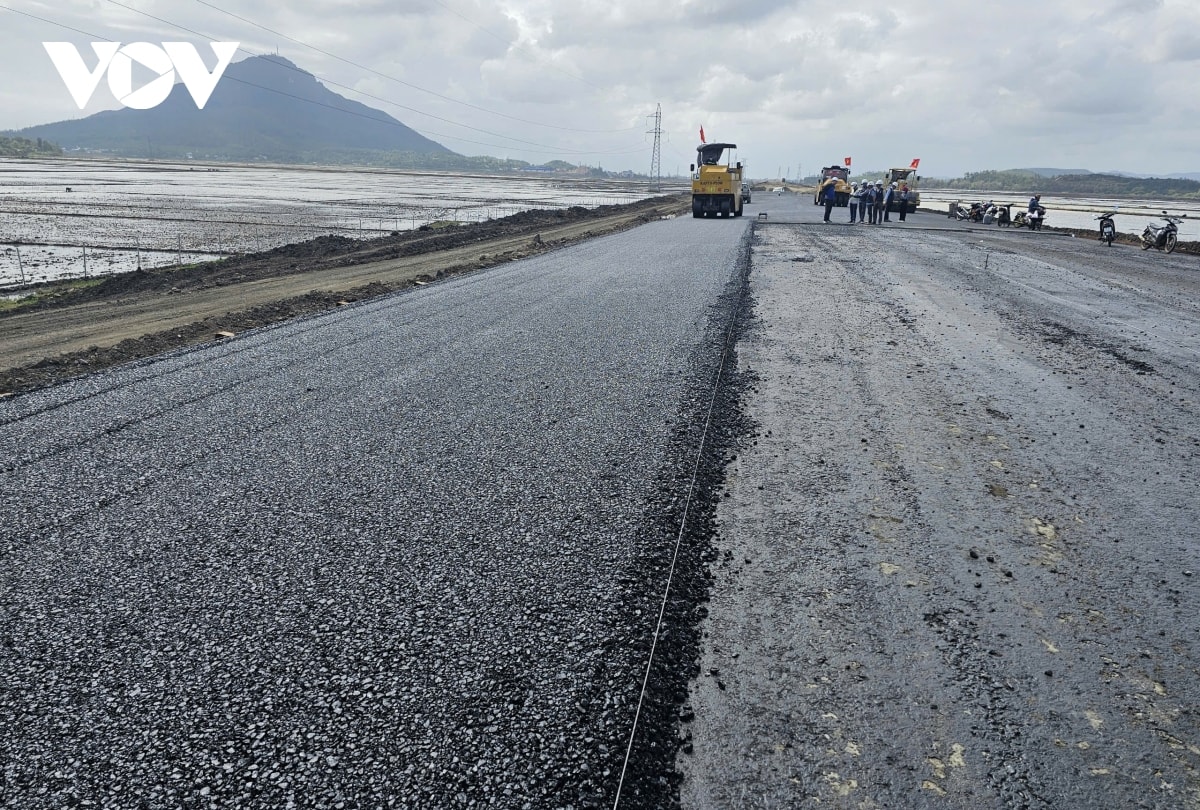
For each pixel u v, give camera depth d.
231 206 33.41
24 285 12.38
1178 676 2.65
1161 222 19.59
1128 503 4.07
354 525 3.56
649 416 5.27
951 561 3.41
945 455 4.72
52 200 33.81
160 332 8.12
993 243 19.59
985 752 2.25
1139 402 5.92
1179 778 2.17
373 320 8.41
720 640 2.78
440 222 27.17
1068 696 2.52
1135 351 7.68
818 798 2.05
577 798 2.01
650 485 4.11
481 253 16.00
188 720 2.29
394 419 5.09
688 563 3.33
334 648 2.64
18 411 5.17
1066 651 2.77
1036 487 4.26
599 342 7.45
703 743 2.25
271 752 2.16
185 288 11.61
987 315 9.45
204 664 2.55
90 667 2.53
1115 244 21.20
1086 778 2.16
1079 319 9.34
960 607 3.04
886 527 3.73
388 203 39.62
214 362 6.56
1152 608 3.08
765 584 3.18
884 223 26.81
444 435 4.80
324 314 8.73
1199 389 6.34
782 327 8.48
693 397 5.73
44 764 2.12
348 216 29.78
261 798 1.99
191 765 2.11
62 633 2.71
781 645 2.76
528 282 11.30
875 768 2.17
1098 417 5.52
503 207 38.72
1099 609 3.06
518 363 6.60
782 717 2.38
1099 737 2.33
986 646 2.78
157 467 4.22
